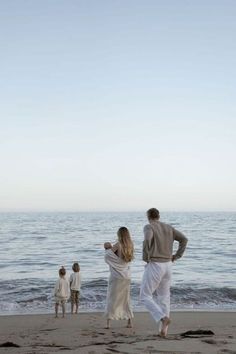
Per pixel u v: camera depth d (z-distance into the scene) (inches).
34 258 1318.9
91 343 258.8
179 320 434.9
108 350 211.0
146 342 232.8
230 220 5531.5
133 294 641.0
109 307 316.8
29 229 3125.0
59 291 450.3
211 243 1907.0
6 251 1545.3
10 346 250.7
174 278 890.7
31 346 250.7
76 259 1289.4
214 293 647.1
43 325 398.9
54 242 1948.8
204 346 220.4
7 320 433.4
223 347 218.7
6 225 3826.3
